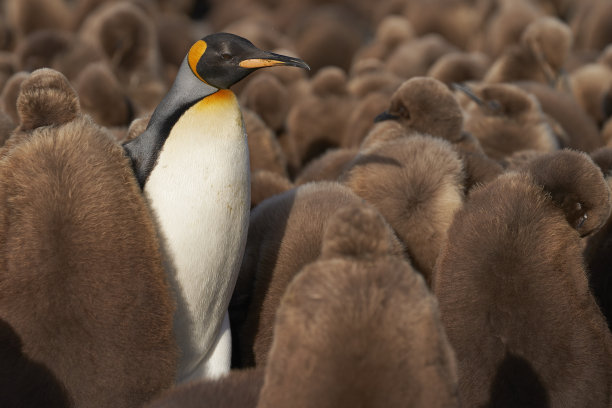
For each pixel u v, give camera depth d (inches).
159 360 385.1
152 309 379.6
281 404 281.0
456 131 626.8
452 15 1747.0
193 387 352.5
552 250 416.5
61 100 403.5
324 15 1888.5
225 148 405.7
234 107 413.7
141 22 1010.1
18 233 364.2
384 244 287.1
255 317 454.9
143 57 1019.9
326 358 276.4
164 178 398.6
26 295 363.9
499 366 406.6
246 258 470.3
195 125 402.6
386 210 497.4
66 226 362.9
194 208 401.7
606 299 484.1
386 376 275.9
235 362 468.1
